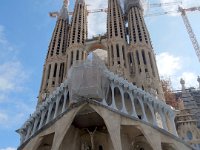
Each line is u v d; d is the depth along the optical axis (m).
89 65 43.81
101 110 39.03
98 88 41.16
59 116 40.59
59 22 78.94
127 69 58.78
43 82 61.69
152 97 44.50
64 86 45.22
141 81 55.00
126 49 64.25
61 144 39.28
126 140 39.19
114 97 44.56
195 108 73.19
